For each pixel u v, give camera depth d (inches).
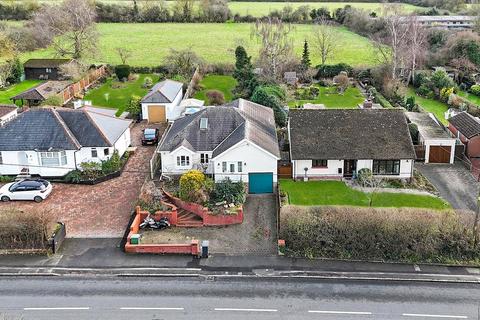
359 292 1536.7
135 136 2677.2
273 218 1909.4
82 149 2214.6
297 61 3912.4
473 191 2145.7
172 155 2150.6
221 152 2069.4
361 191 2122.3
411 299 1508.4
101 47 4640.8
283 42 4202.8
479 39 3966.5
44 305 1472.7
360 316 1437.0
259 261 1674.5
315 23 5004.9
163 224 1839.3
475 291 1546.5
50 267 1642.5
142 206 1921.8
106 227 1855.3
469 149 2409.0
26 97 3085.6
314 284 1569.9
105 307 1465.3
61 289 1542.8
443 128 2541.8
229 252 1718.8
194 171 2005.4
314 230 1724.9
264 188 2107.5
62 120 2279.8
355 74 3855.8
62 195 2076.8
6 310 1450.5
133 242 1724.9
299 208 1775.3
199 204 1910.7
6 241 1731.1
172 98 2942.9
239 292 1531.7
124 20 5743.1
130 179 2202.3
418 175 2279.8
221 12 5674.2
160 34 5147.6
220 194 1971.0
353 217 1718.8
